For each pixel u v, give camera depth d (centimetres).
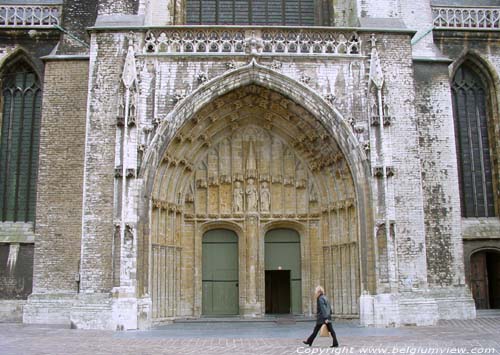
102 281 2592
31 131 3294
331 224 3003
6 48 3306
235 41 2845
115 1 2903
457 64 3422
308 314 3027
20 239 3092
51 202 2900
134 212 2614
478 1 3700
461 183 3356
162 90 2773
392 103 2822
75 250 2850
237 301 3072
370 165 2727
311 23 3319
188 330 2488
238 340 2088
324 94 2817
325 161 3008
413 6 3297
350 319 2806
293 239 3145
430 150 3056
